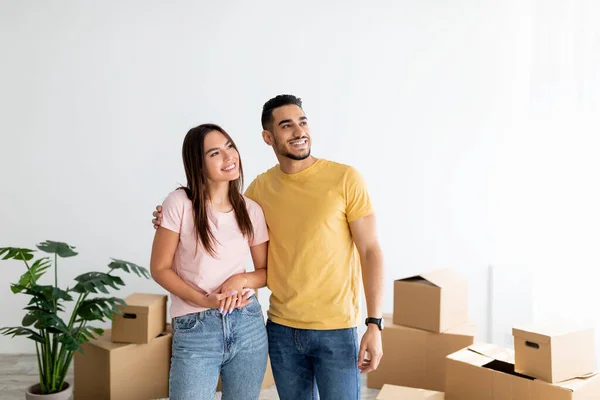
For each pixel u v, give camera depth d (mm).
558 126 3094
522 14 3586
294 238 1780
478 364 2375
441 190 3658
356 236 1805
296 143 1775
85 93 3508
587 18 2873
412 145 3639
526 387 2201
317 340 1760
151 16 3518
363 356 1732
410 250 3672
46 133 3502
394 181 3648
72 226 3543
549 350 2141
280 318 1814
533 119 3342
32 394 2646
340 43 3590
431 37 3607
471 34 3611
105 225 3561
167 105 3547
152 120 3545
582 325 2316
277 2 3559
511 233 3639
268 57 3572
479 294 3676
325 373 1778
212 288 1729
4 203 3506
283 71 3578
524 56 3594
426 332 2842
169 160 3561
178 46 3535
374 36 3598
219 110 3566
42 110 3492
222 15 3543
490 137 3637
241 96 3566
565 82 3033
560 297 3061
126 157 3549
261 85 3574
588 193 2865
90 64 3502
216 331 1691
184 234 1723
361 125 3617
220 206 1777
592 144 2840
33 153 3504
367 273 1776
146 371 2814
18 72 3469
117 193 3555
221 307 1674
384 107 3619
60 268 3541
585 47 2885
